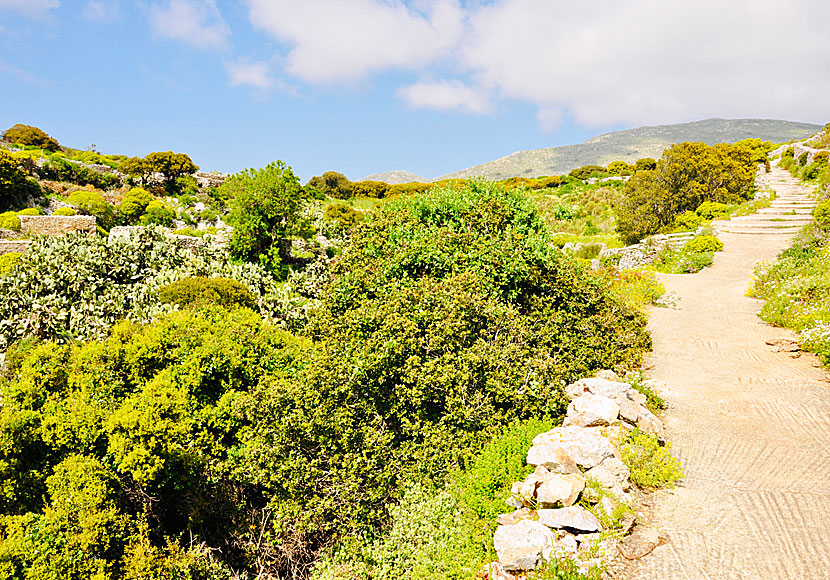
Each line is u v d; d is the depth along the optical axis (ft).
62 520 21.35
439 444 23.18
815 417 23.56
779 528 16.17
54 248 49.24
